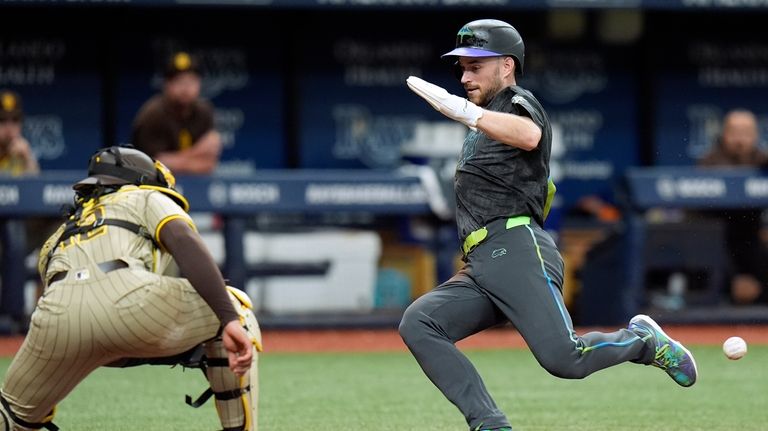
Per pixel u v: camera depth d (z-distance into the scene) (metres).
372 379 29.44
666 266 40.56
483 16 49.38
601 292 41.00
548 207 18.55
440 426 22.28
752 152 43.19
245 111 48.34
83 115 46.94
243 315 16.58
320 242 40.34
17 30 46.25
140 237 15.87
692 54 50.38
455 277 18.27
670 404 25.23
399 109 49.22
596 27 49.84
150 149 38.59
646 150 50.34
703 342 37.38
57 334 15.33
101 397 25.98
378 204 39.22
